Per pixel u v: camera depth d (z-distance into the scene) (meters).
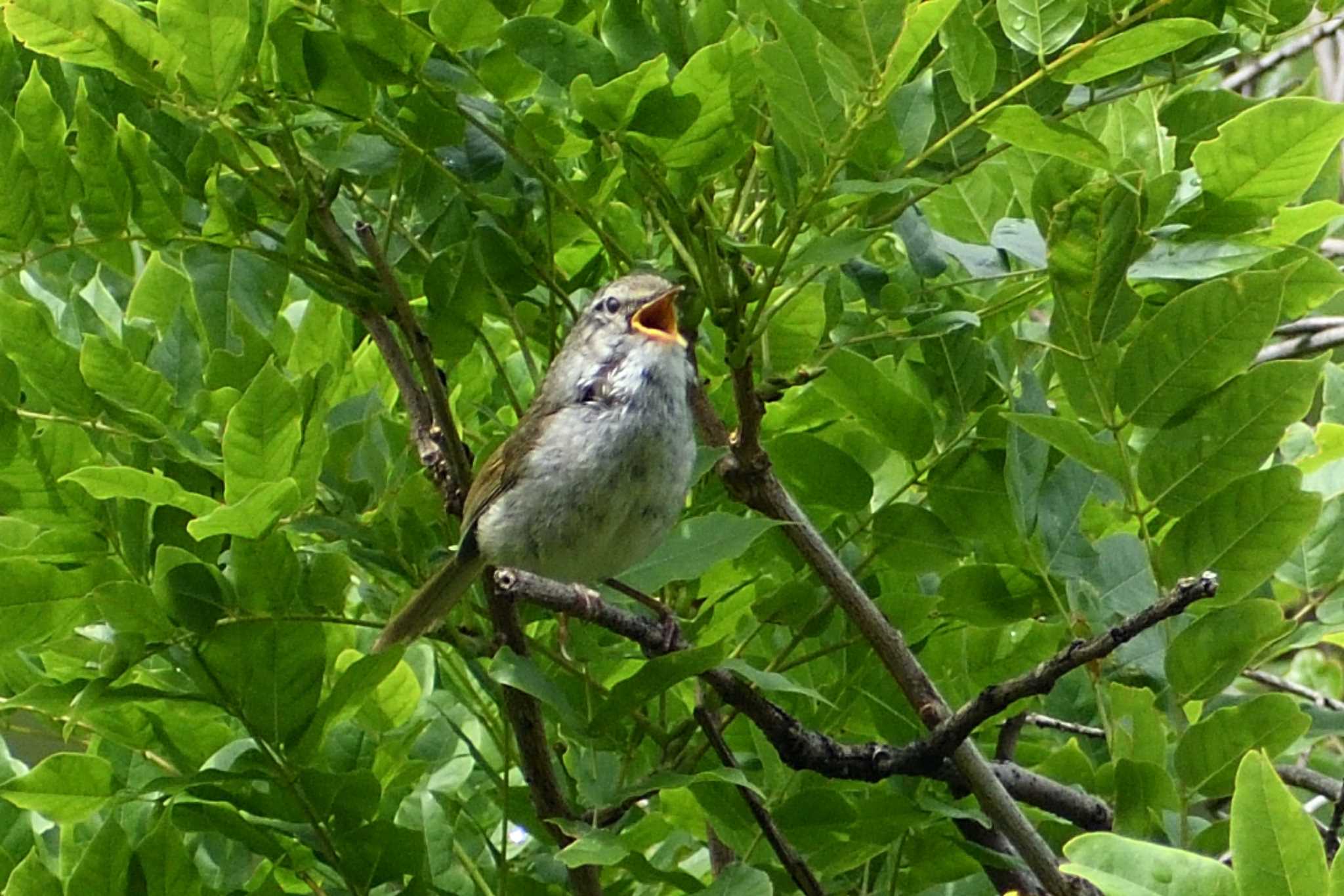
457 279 8.16
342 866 7.52
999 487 8.59
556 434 8.58
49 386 7.62
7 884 7.21
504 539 8.66
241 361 8.19
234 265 8.35
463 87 8.18
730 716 8.48
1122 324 7.41
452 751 9.40
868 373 8.46
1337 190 9.83
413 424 7.98
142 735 8.26
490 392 10.38
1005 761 8.93
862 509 8.70
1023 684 6.98
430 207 8.72
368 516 8.13
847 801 7.68
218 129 8.20
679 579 7.56
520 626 7.66
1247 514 7.36
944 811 7.66
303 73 8.09
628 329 8.56
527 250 8.62
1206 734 7.07
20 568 7.22
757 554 8.92
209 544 7.74
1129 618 6.88
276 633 7.23
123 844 7.18
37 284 10.12
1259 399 7.32
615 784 8.06
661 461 8.61
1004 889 8.30
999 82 8.12
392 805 8.42
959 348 8.75
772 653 9.05
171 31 7.39
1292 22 8.25
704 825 8.82
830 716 8.71
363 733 8.64
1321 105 7.25
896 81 6.76
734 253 7.26
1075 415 8.30
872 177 7.51
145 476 6.91
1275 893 4.57
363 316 8.28
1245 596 7.53
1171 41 7.13
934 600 8.59
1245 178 7.57
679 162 7.55
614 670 8.83
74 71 8.87
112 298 10.08
